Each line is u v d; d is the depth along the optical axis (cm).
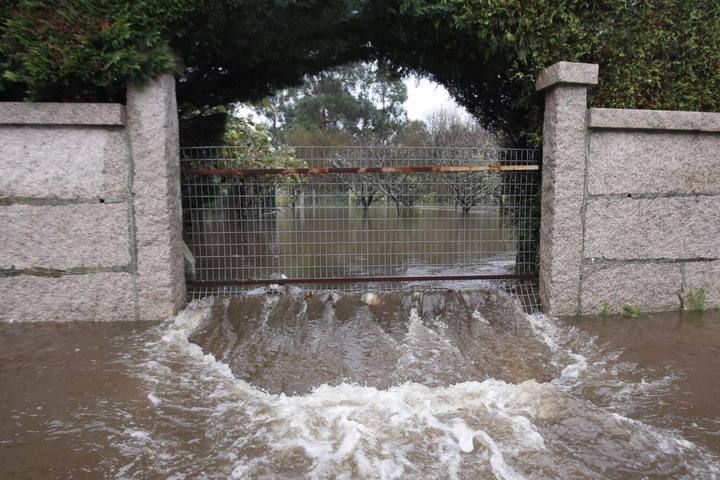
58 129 367
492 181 555
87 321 390
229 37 405
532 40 401
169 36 369
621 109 395
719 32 428
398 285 473
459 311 425
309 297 432
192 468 218
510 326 401
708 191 422
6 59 350
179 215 411
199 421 259
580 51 410
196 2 351
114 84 371
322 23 409
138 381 301
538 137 432
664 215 418
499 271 559
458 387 303
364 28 438
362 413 269
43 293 383
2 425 249
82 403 273
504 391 295
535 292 445
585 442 240
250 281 436
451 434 248
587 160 401
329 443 240
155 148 375
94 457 224
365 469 219
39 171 369
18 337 363
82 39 341
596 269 415
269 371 323
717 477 213
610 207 409
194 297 436
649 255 420
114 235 382
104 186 376
